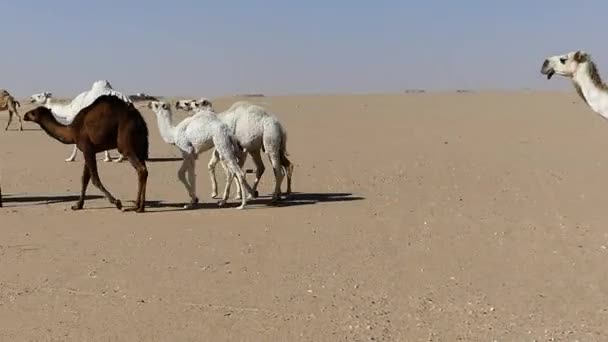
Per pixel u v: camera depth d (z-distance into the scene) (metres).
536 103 44.16
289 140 28.14
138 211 13.80
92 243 11.28
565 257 10.21
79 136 13.71
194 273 9.59
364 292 8.76
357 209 13.98
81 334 7.42
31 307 8.28
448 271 9.63
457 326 7.58
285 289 8.89
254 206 14.44
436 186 16.86
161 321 7.79
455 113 39.38
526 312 7.99
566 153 22.47
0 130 33.72
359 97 53.25
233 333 7.43
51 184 17.70
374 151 24.08
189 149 13.83
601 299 8.38
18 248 10.99
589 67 12.02
